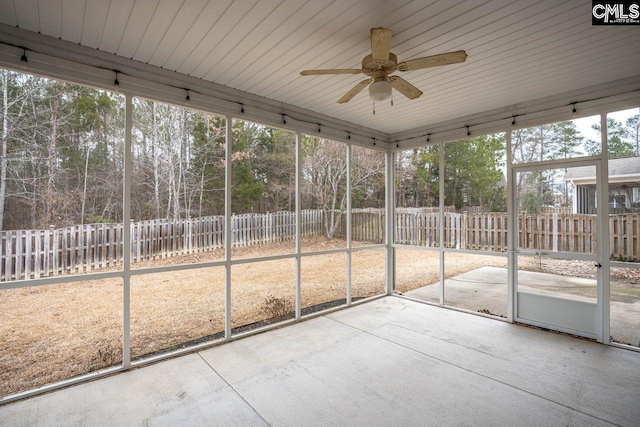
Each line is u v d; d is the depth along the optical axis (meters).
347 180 5.04
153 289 3.96
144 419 2.24
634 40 2.57
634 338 3.37
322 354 3.28
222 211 4.36
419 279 5.52
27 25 2.39
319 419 2.24
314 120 4.50
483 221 4.54
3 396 2.51
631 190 3.39
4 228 2.89
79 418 2.24
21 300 3.05
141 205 3.80
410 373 2.88
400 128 5.35
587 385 2.66
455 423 2.19
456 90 3.67
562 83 3.49
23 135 3.04
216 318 4.07
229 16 2.26
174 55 2.88
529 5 2.11
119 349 3.23
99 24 2.38
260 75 3.31
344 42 2.64
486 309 4.66
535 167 4.06
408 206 5.48
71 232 3.18
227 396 2.52
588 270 3.66
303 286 5.30
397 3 2.09
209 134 4.36
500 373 2.88
